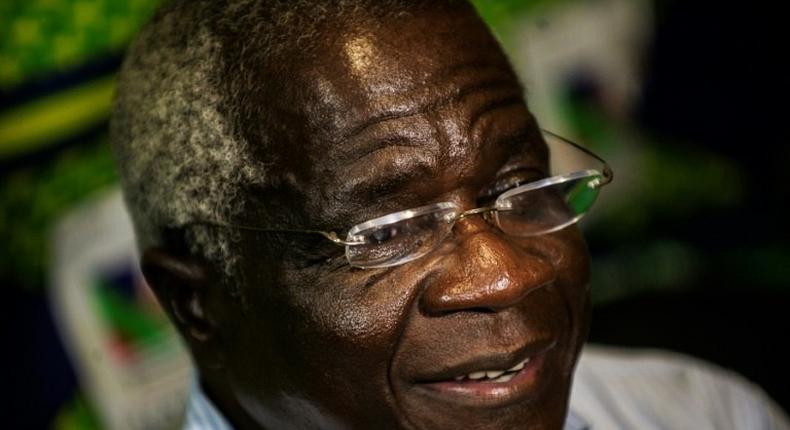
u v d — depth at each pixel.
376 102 1.16
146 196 1.35
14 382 2.18
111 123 1.43
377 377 1.20
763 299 3.20
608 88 2.91
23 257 2.15
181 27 1.31
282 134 1.18
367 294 1.18
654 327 3.10
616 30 2.88
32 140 2.13
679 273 3.20
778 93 3.13
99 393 2.27
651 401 1.81
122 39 2.21
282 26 1.21
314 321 1.20
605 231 3.06
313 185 1.17
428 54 1.19
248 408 1.37
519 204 1.22
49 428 2.23
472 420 1.22
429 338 1.18
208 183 1.25
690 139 3.09
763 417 1.88
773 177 3.20
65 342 2.22
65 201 2.18
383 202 1.17
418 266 1.18
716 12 3.00
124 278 2.26
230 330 1.32
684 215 3.17
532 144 1.27
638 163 3.03
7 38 2.08
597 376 1.83
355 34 1.18
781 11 3.06
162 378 2.33
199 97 1.25
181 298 1.37
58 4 2.13
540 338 1.20
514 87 1.27
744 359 3.04
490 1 2.63
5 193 2.11
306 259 1.19
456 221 1.18
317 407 1.25
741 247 3.26
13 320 2.16
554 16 2.76
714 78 3.06
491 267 1.15
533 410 1.25
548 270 1.18
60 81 2.15
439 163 1.17
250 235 1.23
